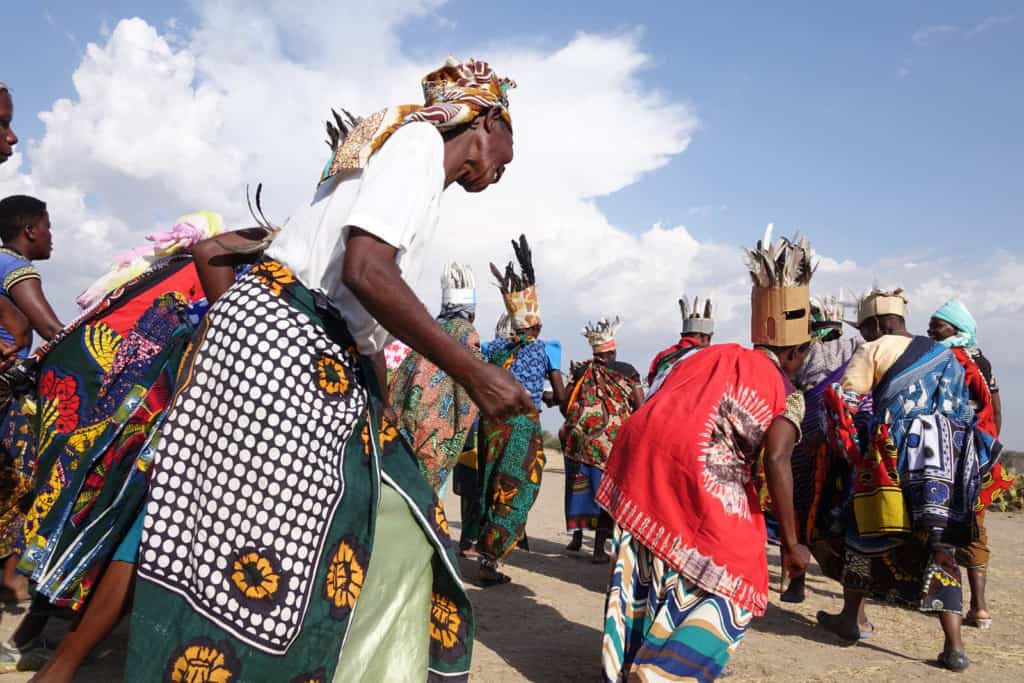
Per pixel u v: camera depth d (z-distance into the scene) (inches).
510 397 73.6
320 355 75.7
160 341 129.8
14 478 158.9
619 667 127.2
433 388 187.8
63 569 84.7
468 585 226.8
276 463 72.7
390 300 70.6
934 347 178.7
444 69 89.1
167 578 72.6
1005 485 205.0
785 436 129.3
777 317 140.4
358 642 81.6
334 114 120.8
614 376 269.3
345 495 76.0
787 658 168.4
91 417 129.6
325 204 79.7
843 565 188.4
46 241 167.0
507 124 88.1
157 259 139.9
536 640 174.2
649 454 130.9
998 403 226.2
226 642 70.8
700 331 205.6
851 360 183.8
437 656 88.5
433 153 77.4
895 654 176.4
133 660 71.4
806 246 141.3
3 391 155.3
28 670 129.4
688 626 122.9
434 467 188.9
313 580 73.0
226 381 73.8
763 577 127.2
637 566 133.1
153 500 73.7
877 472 173.3
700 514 125.2
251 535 71.9
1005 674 163.5
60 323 157.9
